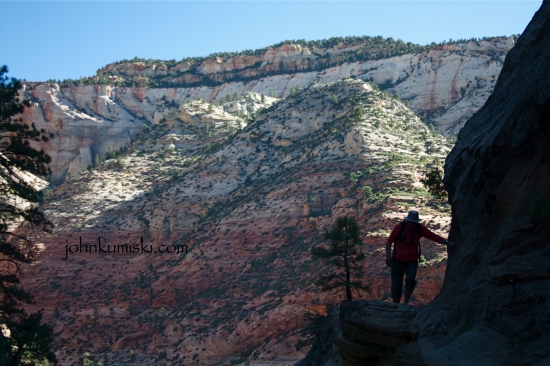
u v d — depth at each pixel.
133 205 123.19
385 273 58.59
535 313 12.74
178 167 140.25
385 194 78.88
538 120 14.54
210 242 94.94
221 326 73.19
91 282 103.94
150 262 104.88
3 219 32.38
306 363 19.55
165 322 86.31
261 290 76.81
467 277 16.33
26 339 29.09
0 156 31.22
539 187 14.61
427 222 65.50
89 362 83.94
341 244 28.72
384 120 110.88
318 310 60.72
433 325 15.65
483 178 16.95
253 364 60.62
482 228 16.61
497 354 12.55
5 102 31.34
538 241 13.85
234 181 117.81
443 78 184.38
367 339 11.34
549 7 18.81
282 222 90.44
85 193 129.75
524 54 19.14
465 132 20.45
